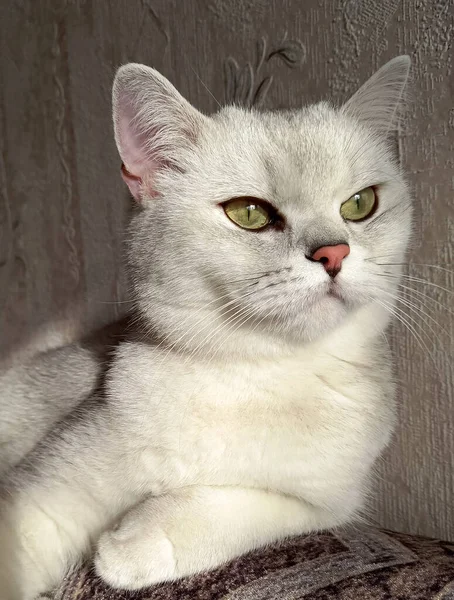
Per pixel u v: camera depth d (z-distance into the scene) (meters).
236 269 0.21
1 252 0.46
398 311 0.27
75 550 0.22
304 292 0.21
